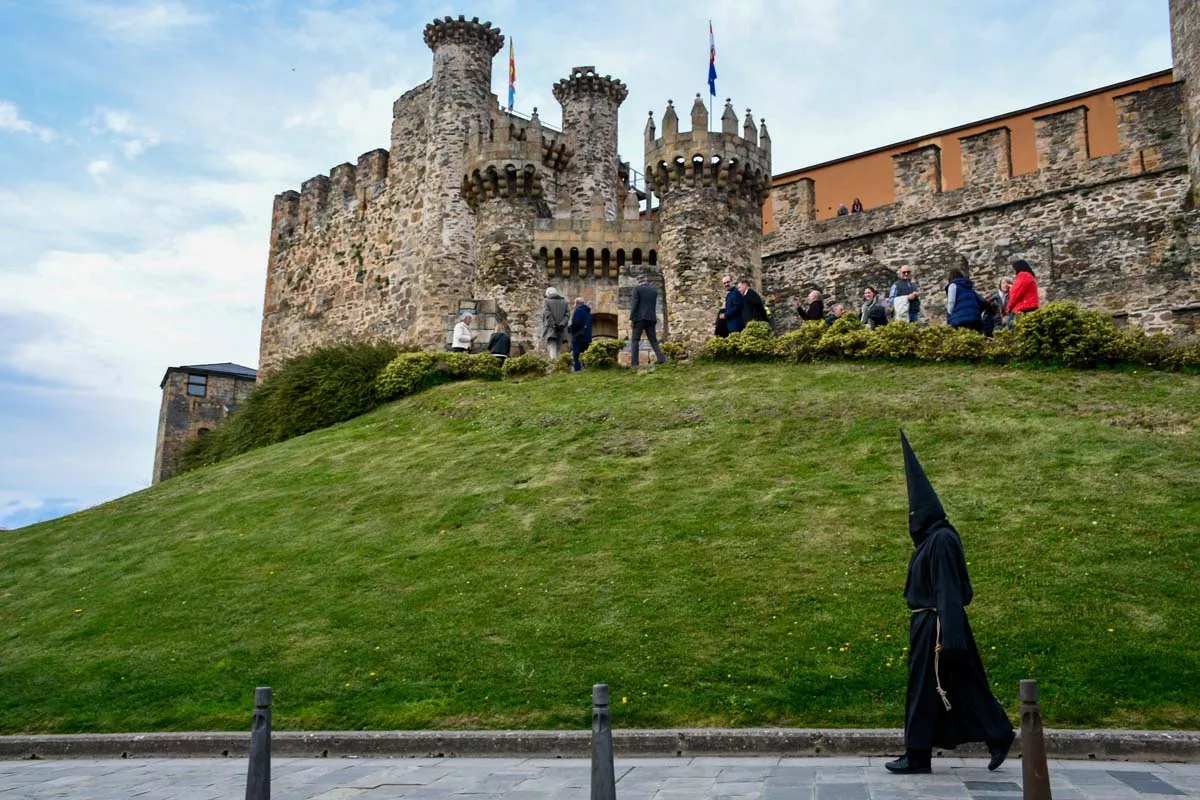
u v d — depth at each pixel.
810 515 16.45
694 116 34.94
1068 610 12.57
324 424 30.31
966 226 36.19
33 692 13.60
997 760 8.84
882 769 9.26
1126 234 32.31
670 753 10.42
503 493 19.41
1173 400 19.77
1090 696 10.77
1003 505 16.02
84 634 15.59
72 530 22.05
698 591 14.20
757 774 9.21
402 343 44.72
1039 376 22.09
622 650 12.82
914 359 24.23
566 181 44.72
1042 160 35.03
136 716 12.69
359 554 17.48
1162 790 8.05
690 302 33.97
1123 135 33.22
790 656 12.21
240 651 14.16
